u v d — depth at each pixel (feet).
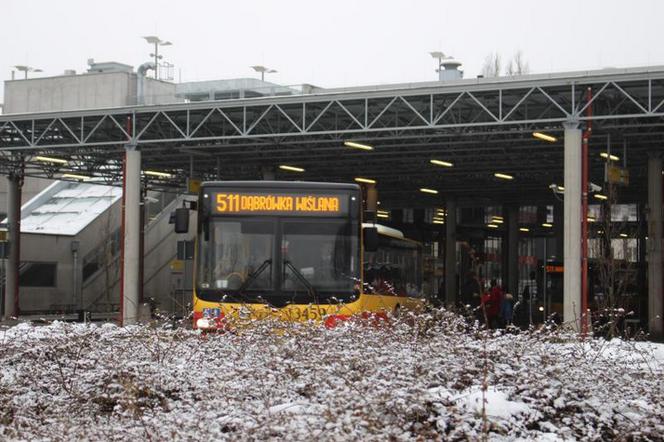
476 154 151.33
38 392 37.76
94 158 164.04
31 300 189.37
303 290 62.28
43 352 41.16
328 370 33.55
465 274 200.34
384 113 134.62
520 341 38.58
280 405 30.76
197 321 62.39
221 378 34.35
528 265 240.32
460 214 249.14
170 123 143.64
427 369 34.30
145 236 205.87
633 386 35.50
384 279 92.43
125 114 136.26
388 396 29.68
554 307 154.40
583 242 111.14
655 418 30.89
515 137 136.98
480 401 31.24
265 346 40.11
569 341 40.88
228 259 63.10
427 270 130.31
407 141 143.43
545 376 33.42
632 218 205.57
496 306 116.06
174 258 211.61
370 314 52.75
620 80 110.93
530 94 117.39
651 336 132.87
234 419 29.01
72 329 44.70
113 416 34.04
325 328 41.45
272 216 63.41
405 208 234.79
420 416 30.45
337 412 28.25
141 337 44.39
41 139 151.02
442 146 144.56
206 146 138.92
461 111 131.64
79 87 256.52
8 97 262.67
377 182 188.75
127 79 253.65
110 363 38.04
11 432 31.01
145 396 35.65
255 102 128.67
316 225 63.36
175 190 203.10
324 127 142.61
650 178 137.90
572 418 31.68
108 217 200.03
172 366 38.42
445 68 172.55
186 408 32.76
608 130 121.29
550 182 184.85
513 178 176.55
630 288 153.79
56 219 209.15
